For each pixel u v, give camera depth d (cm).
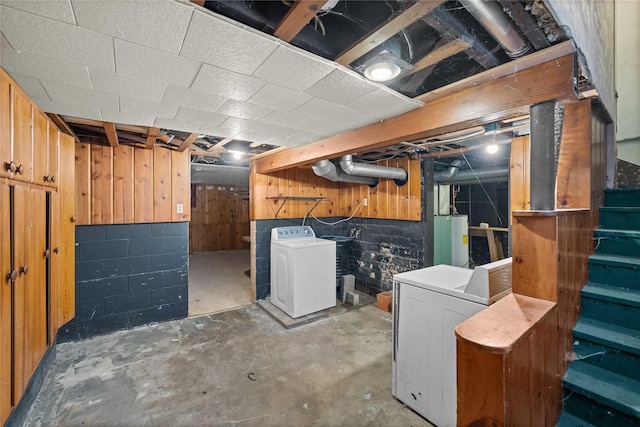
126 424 179
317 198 464
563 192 185
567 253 133
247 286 482
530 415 97
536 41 120
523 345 90
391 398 204
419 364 187
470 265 557
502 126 239
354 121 214
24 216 159
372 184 432
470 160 415
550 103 134
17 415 166
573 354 143
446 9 109
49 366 231
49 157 200
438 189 456
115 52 122
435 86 181
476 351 85
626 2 299
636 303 142
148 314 328
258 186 409
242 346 279
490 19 106
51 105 181
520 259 127
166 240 339
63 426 177
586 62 143
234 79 147
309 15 103
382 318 351
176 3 94
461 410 89
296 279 338
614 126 243
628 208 190
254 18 114
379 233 432
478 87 157
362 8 119
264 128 233
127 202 316
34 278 173
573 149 182
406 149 333
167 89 159
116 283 311
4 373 134
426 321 182
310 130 239
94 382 220
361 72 146
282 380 225
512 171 284
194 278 531
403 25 110
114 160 310
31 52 121
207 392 210
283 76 145
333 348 275
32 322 170
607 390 124
